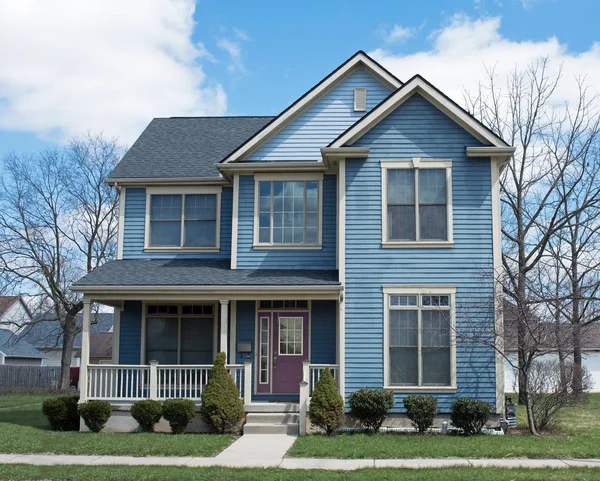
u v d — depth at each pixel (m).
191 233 20.95
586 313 22.16
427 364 17.45
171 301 19.97
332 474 11.75
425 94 18.33
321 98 20.52
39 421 19.70
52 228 38.19
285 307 19.58
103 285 17.97
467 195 18.00
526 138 27.61
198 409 17.55
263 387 19.27
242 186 19.92
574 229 26.91
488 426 17.03
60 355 58.62
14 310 55.78
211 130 23.77
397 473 11.77
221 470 12.14
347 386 17.44
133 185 21.16
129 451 14.06
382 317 17.64
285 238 19.66
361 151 18.11
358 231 18.00
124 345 20.23
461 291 17.62
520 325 17.06
